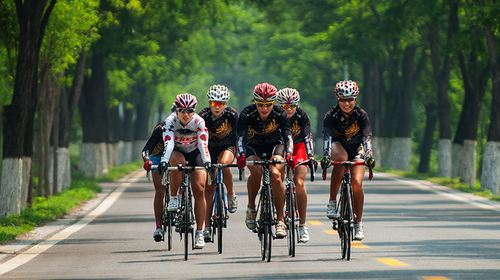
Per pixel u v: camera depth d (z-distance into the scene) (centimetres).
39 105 6812
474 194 7631
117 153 16212
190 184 3216
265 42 19675
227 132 3269
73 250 3503
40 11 5525
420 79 14050
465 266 2714
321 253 3178
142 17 10100
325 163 2842
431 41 10794
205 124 3241
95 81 10381
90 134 10475
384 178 10719
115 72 12288
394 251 3231
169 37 11288
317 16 13750
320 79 18088
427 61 13862
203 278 2478
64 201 6481
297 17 14612
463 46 8206
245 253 3222
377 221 4847
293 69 17812
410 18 9981
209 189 3222
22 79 5450
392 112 14250
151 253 3297
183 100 2944
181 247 3519
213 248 3444
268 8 14112
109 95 12794
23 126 5428
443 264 2777
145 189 8888
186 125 3022
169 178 3172
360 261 2883
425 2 8881
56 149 7612
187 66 16062
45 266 2930
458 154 10375
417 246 3422
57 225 4909
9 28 6041
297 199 3116
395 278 2416
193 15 11112
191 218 3125
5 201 5325
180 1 10150
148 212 5878
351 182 2912
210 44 16838
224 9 11619
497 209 5922
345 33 12081
